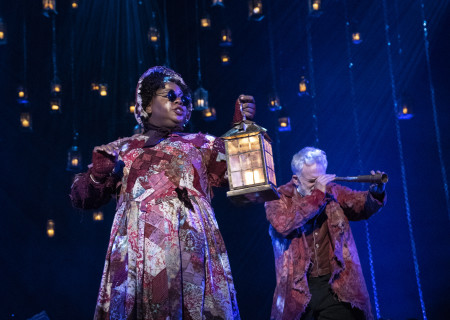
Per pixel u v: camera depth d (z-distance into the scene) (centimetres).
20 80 1259
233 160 190
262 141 190
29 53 1268
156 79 220
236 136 191
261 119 1231
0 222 1291
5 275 1276
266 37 1240
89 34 1259
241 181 188
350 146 1168
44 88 1291
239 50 1252
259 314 1241
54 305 1284
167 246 183
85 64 1282
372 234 1155
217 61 1258
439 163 1113
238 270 1265
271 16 1228
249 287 1257
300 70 1151
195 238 189
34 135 1306
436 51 1080
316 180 357
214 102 1258
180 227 189
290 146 1203
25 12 1238
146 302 179
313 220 361
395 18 1123
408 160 1134
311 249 357
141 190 195
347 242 353
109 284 188
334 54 1188
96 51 1269
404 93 989
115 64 1277
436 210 1116
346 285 340
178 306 178
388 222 1148
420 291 1099
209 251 193
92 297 1298
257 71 1245
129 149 210
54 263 1303
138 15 1243
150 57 1247
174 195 194
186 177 200
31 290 1281
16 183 1305
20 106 1262
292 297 347
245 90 1249
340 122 1179
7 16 1232
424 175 1125
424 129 1121
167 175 198
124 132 1299
